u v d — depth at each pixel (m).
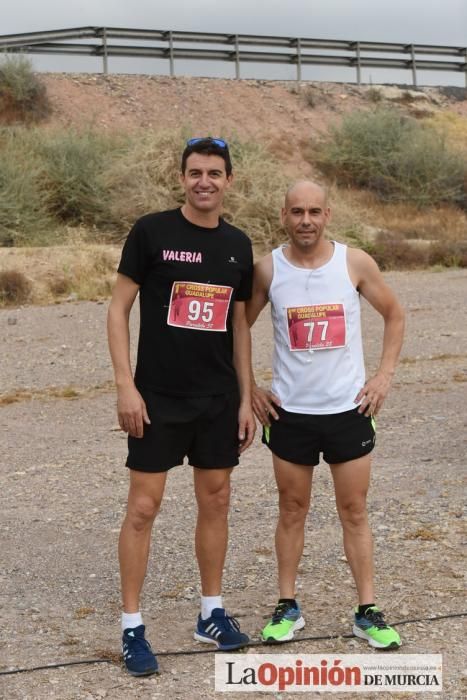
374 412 4.98
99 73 38.09
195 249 4.76
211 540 5.02
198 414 4.82
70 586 6.01
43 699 4.50
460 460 8.55
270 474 8.50
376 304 5.04
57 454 9.56
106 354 14.66
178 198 26.31
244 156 26.70
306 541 6.62
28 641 5.18
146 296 4.82
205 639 5.07
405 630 5.13
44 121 34.22
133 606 4.84
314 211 4.84
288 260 4.97
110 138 29.09
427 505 7.26
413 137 35.44
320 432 4.95
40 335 15.93
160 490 4.85
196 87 38.62
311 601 5.58
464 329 15.84
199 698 4.48
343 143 35.19
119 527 7.18
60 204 26.41
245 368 5.03
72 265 20.58
